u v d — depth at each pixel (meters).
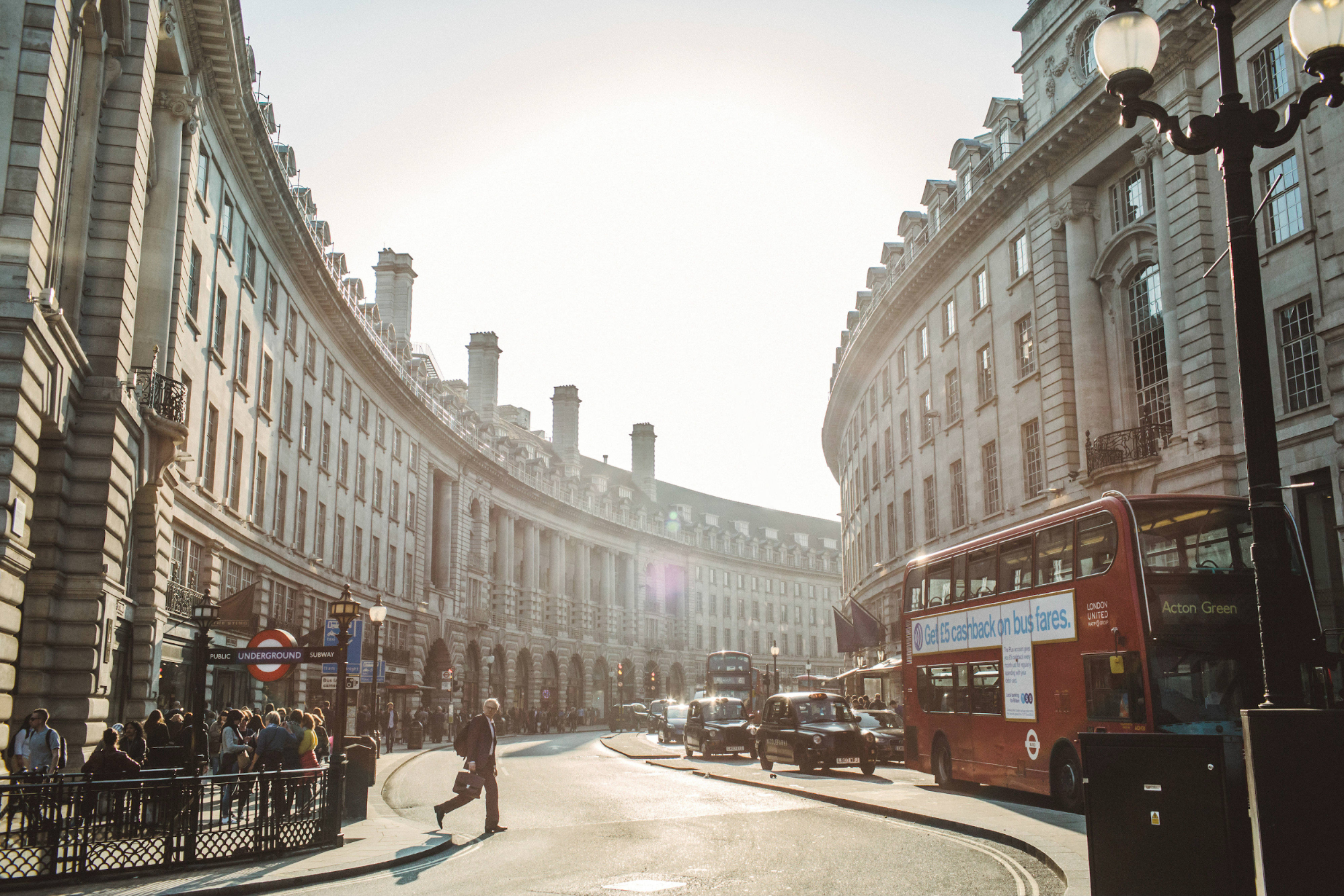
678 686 100.00
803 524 133.12
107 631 19.50
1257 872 6.30
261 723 25.45
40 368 16.61
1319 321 22.20
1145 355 29.06
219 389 29.38
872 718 32.16
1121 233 29.45
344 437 45.06
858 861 12.35
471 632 64.75
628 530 90.81
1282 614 6.98
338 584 43.59
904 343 46.62
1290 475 23.17
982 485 37.03
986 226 36.75
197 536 28.25
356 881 11.76
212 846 12.52
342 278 46.38
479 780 16.30
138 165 20.88
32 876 11.13
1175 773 7.35
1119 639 15.43
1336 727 6.24
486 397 71.00
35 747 15.41
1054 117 30.81
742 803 20.09
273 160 31.72
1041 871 11.46
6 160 16.38
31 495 16.73
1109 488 28.47
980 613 20.05
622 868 12.19
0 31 16.75
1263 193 24.22
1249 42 24.67
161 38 22.95
